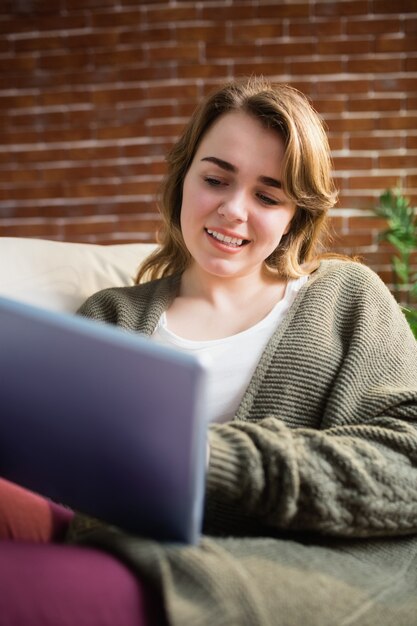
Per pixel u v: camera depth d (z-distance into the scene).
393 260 2.85
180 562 0.63
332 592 0.69
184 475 0.61
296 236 1.20
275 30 2.80
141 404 0.60
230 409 1.08
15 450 0.77
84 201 2.96
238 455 0.77
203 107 1.14
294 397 1.02
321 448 0.81
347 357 1.04
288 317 1.11
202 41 2.83
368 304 1.11
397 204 2.58
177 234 1.29
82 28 2.87
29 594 0.57
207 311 1.16
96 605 0.58
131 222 2.96
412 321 2.47
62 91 2.91
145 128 2.90
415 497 0.82
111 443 0.65
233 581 0.62
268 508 0.78
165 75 2.86
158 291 1.21
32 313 0.65
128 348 0.59
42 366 0.66
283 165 1.06
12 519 0.86
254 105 1.06
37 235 2.99
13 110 2.94
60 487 0.75
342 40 2.79
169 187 1.26
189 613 0.59
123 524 0.70
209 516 0.85
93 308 1.23
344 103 2.82
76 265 1.41
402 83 2.79
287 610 0.64
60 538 0.89
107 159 2.93
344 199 2.87
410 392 0.96
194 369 0.56
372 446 0.85
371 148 2.83
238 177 1.06
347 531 0.79
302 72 2.81
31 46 2.89
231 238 1.08
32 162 2.96
